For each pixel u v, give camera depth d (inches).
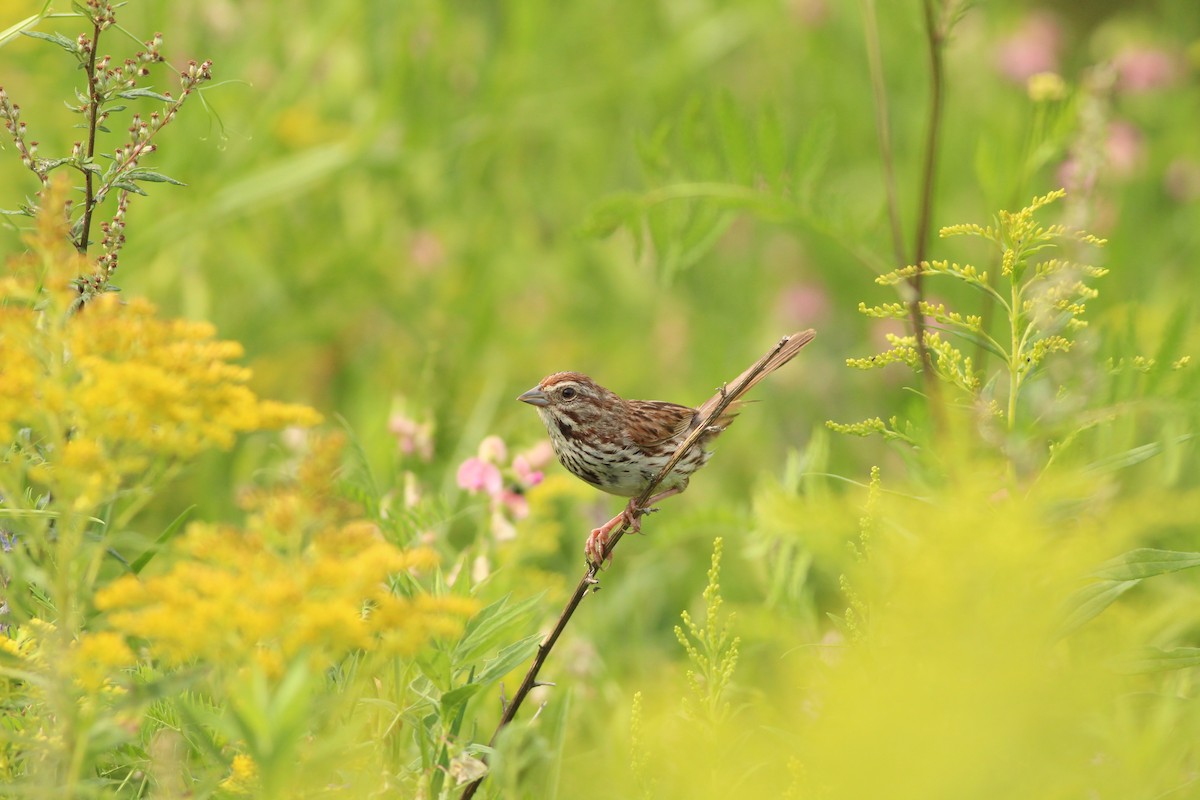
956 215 680.4
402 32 627.8
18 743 225.5
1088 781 236.4
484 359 637.9
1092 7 888.9
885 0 597.0
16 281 236.1
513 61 669.3
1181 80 788.6
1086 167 429.7
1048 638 251.8
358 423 572.7
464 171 687.1
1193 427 307.3
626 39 733.3
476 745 250.1
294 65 606.2
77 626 233.3
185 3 593.6
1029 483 295.6
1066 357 338.6
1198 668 309.1
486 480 408.2
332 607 205.6
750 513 451.2
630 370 675.4
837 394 671.1
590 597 471.2
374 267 644.1
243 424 224.8
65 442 230.4
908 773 205.3
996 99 741.9
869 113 736.3
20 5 541.6
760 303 716.0
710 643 281.0
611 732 350.6
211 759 241.0
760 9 730.2
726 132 426.3
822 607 442.9
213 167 581.3
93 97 283.6
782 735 259.3
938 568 221.9
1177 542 350.6
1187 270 642.2
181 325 231.8
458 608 222.8
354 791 238.2
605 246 706.2
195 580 206.8
